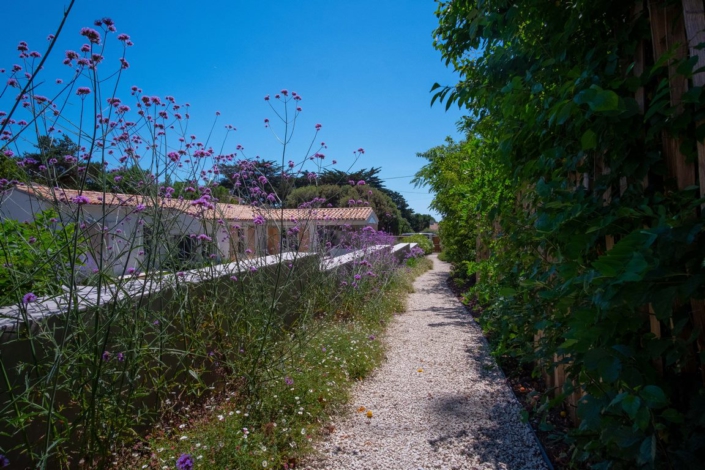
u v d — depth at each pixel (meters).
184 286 2.78
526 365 3.84
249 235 4.10
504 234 3.08
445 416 2.93
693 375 1.37
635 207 1.50
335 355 3.80
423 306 7.18
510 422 2.79
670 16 1.41
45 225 2.20
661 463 1.29
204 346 2.83
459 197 7.16
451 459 2.39
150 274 2.40
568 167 1.95
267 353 3.01
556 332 2.06
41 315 1.92
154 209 2.43
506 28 2.10
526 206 2.70
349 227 6.54
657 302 1.10
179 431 2.49
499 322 3.72
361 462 2.38
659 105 1.25
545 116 1.75
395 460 2.39
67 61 1.96
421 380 3.65
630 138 1.53
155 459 2.19
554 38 1.83
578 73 1.52
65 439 1.79
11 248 2.05
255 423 2.56
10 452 1.81
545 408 1.96
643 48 1.61
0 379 1.76
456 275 10.53
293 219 4.34
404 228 34.31
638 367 1.29
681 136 1.36
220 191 3.62
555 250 1.96
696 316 1.30
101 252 1.97
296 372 3.13
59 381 2.03
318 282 4.70
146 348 2.22
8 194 2.24
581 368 1.59
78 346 1.90
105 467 2.12
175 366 2.81
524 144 2.20
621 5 1.65
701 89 1.19
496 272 3.49
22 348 1.86
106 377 2.17
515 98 1.92
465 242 8.50
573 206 1.55
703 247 1.08
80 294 2.21
